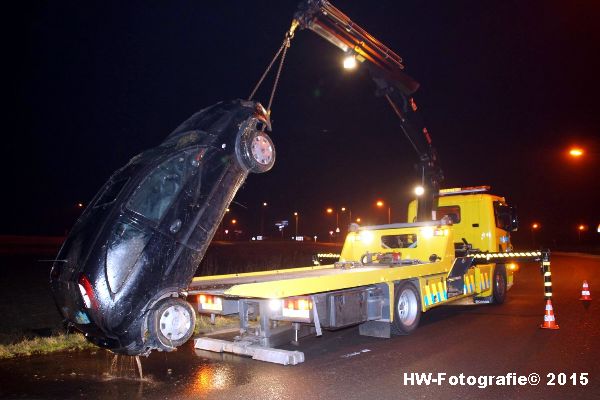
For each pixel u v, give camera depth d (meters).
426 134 11.80
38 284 16.52
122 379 6.52
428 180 12.09
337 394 5.84
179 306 6.56
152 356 7.70
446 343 8.34
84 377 6.61
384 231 11.42
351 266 10.59
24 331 9.28
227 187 7.06
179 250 6.55
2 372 6.84
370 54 9.80
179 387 6.17
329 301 7.55
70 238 6.65
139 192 6.33
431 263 9.88
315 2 8.42
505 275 13.20
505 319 10.54
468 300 11.51
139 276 6.21
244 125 7.23
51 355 7.74
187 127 7.20
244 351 7.55
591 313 11.13
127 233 6.19
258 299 7.55
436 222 10.84
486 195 13.23
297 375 6.63
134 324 6.24
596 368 6.76
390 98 10.85
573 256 45.19
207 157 6.86
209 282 8.59
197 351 8.02
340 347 8.21
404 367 6.93
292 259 28.92
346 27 9.18
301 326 7.96
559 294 14.92
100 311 6.02
